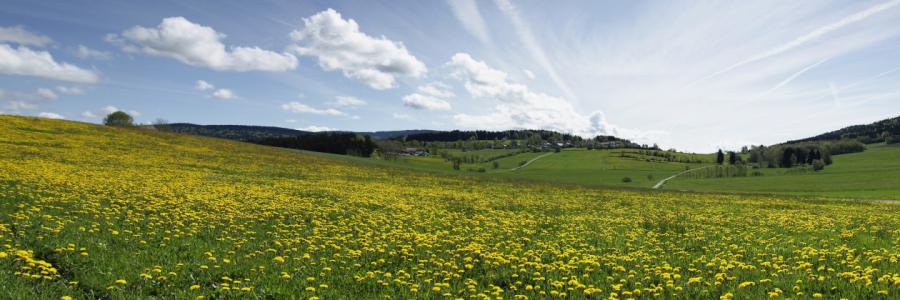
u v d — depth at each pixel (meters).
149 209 14.20
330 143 137.38
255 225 13.05
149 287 6.56
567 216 20.05
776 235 13.87
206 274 7.45
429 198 27.47
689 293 7.19
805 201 38.84
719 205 30.77
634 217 19.88
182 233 10.52
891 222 17.98
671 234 14.44
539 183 61.41
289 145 135.00
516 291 7.44
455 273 8.33
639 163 169.88
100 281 6.56
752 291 7.13
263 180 34.31
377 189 33.34
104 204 14.66
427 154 183.38
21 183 17.83
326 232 12.18
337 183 37.84
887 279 7.16
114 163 37.00
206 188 23.28
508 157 192.38
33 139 46.53
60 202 14.05
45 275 6.38
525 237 12.85
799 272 8.35
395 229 13.34
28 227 9.59
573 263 9.10
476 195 32.94
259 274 7.65
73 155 39.09
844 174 106.62
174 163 43.47
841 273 7.85
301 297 6.55
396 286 7.42
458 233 13.62
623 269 8.60
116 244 8.92
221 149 66.38
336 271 8.16
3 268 6.40
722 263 8.81
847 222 17.66
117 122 92.19
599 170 143.62
